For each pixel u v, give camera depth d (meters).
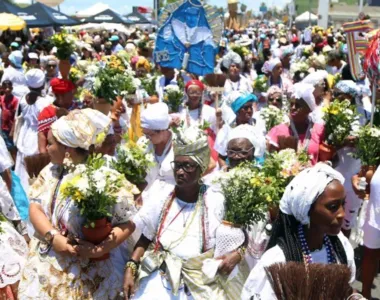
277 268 2.50
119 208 3.88
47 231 3.89
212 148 5.79
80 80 7.95
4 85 9.24
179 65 9.54
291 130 6.20
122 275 4.16
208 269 3.73
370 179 5.49
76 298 3.87
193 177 3.84
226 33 31.66
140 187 4.59
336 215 3.04
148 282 3.88
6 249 4.23
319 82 7.84
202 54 9.55
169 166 4.84
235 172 3.82
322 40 20.55
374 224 5.11
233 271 3.86
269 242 3.31
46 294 3.88
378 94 7.47
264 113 6.79
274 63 11.59
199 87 7.09
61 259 3.91
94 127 4.08
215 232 3.85
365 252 5.29
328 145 5.96
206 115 7.04
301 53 20.41
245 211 3.75
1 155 5.31
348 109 5.99
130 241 4.27
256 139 4.76
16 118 7.86
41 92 7.98
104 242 3.85
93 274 3.95
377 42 6.45
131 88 6.91
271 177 4.14
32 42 24.91
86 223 3.80
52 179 4.07
